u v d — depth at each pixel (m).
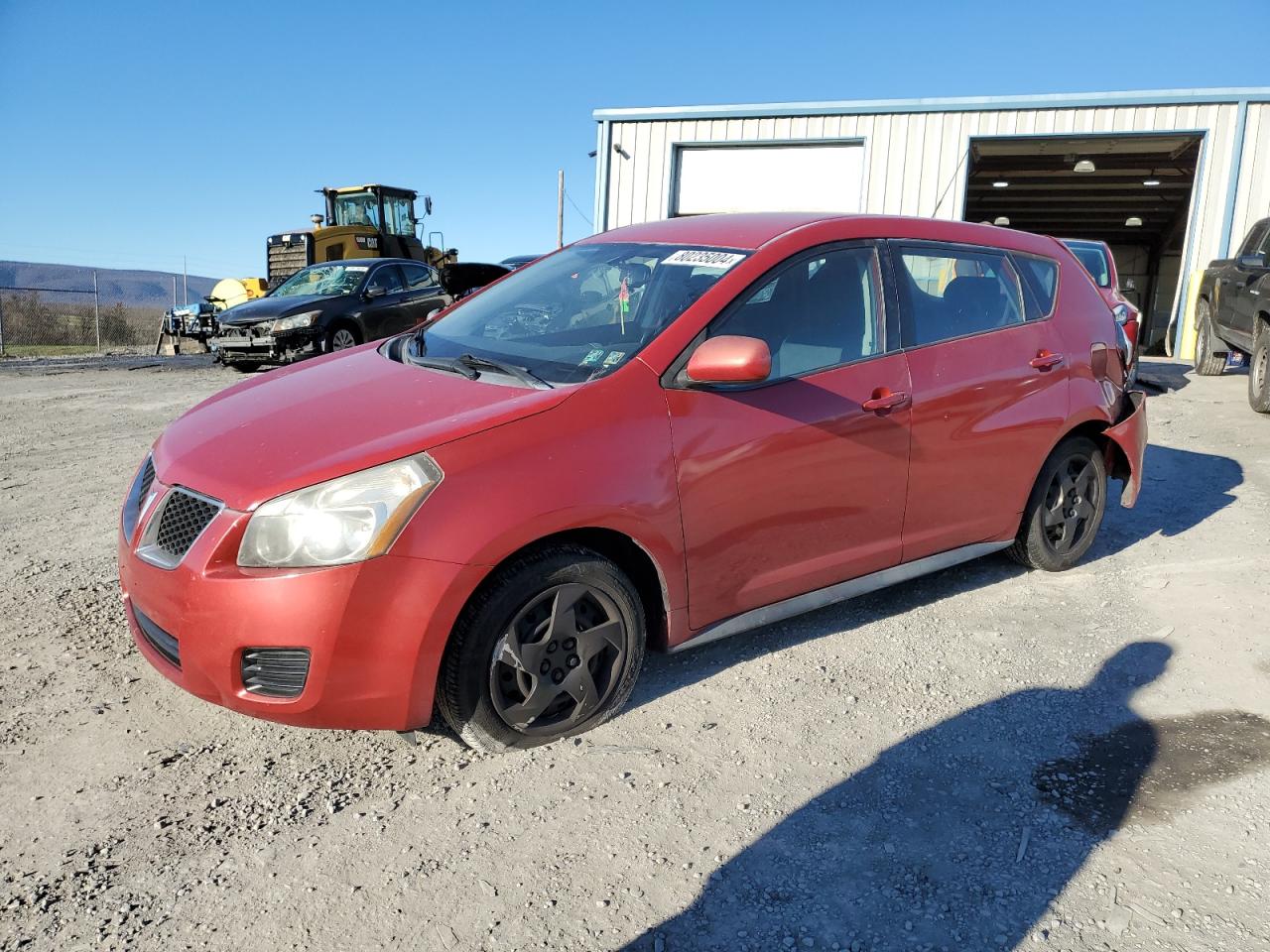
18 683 3.23
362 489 2.46
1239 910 2.19
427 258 21.38
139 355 19.77
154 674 3.34
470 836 2.45
